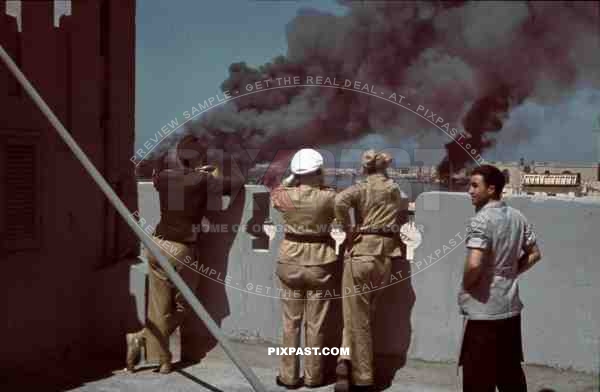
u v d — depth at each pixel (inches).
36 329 193.9
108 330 203.2
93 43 207.9
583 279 167.9
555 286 170.4
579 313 168.7
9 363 188.4
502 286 135.6
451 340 177.3
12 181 188.1
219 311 198.5
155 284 186.2
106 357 202.4
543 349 172.4
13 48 188.7
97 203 209.3
